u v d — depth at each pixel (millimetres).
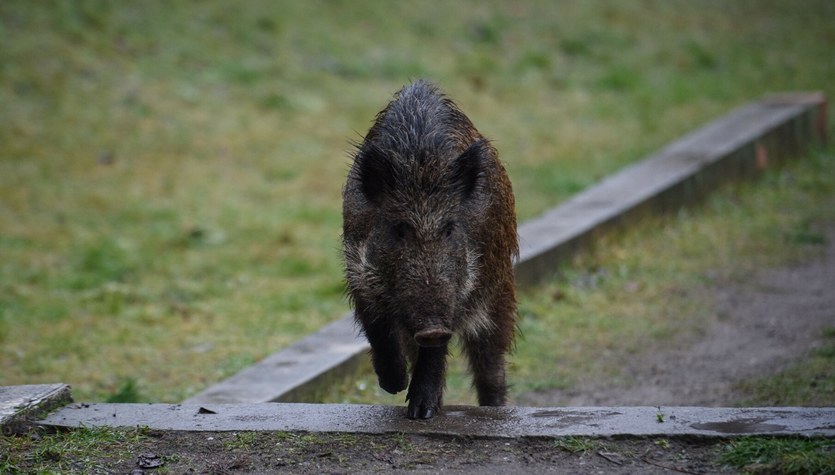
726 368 16703
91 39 34281
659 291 20969
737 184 28484
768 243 23938
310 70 36281
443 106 12031
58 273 22391
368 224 10984
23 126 29469
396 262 10555
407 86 12398
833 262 22609
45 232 24594
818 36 48469
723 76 42062
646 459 9719
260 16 38719
